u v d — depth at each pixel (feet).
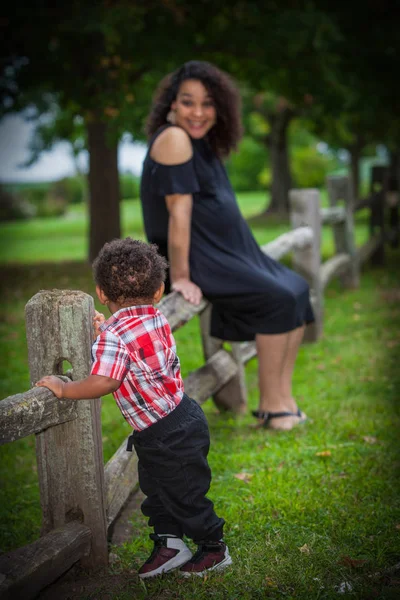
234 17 33.42
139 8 29.99
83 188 137.59
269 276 12.73
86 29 27.22
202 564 8.40
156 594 8.20
